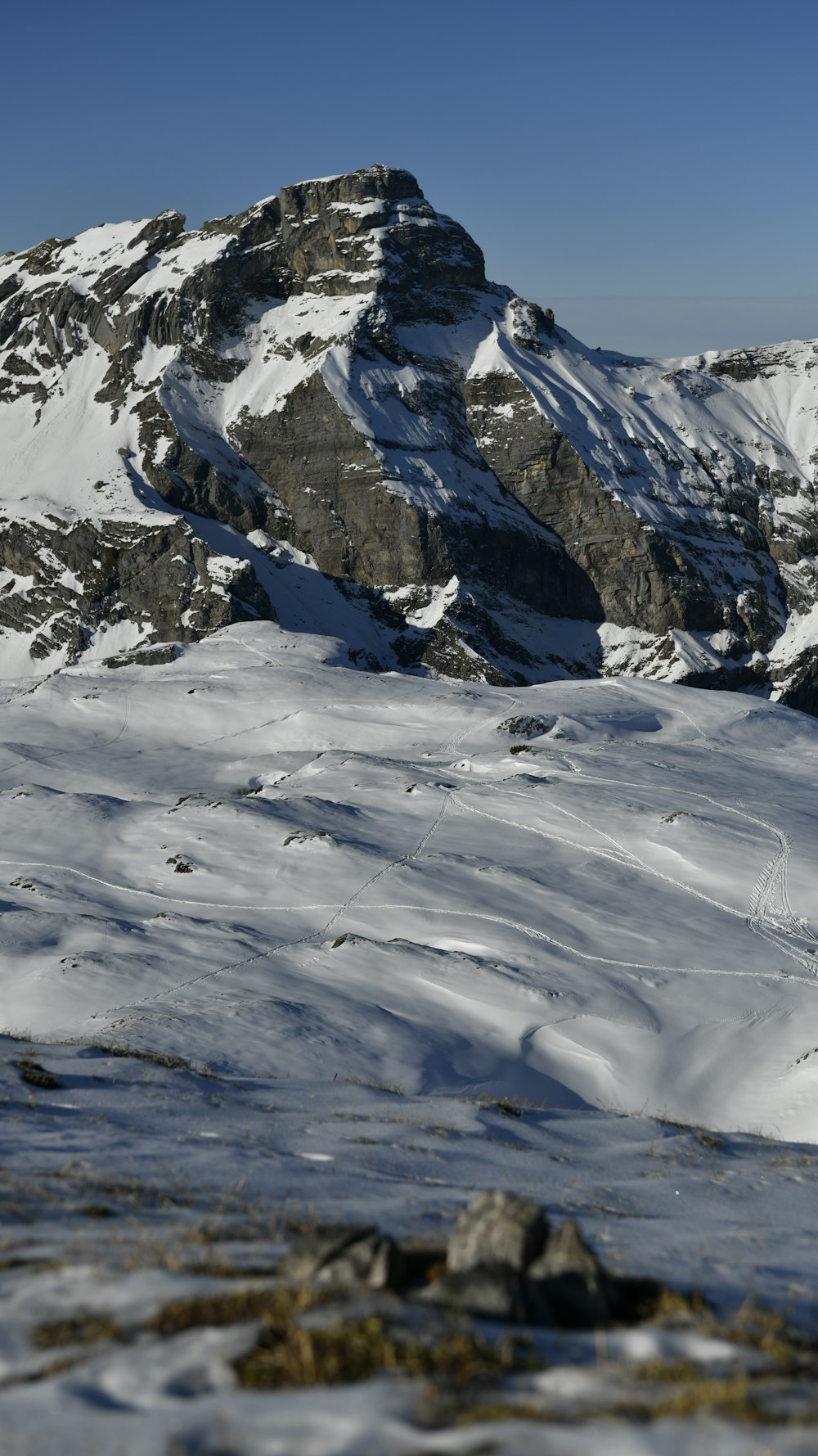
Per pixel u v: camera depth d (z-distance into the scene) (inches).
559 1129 824.9
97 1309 278.7
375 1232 308.7
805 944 2250.2
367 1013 1760.6
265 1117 714.8
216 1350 247.0
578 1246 312.8
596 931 2267.5
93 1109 666.8
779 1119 1683.1
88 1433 213.3
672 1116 1697.8
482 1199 327.6
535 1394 235.5
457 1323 268.1
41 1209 412.2
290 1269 306.3
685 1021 1931.6
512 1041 1793.8
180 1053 1476.4
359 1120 737.0
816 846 2755.9
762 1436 204.5
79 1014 1755.7
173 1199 457.7
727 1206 595.8
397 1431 211.9
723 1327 286.2
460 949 2171.5
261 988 1860.2
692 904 2449.6
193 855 2721.5
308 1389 232.5
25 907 2429.9
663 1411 221.8
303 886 2508.6
